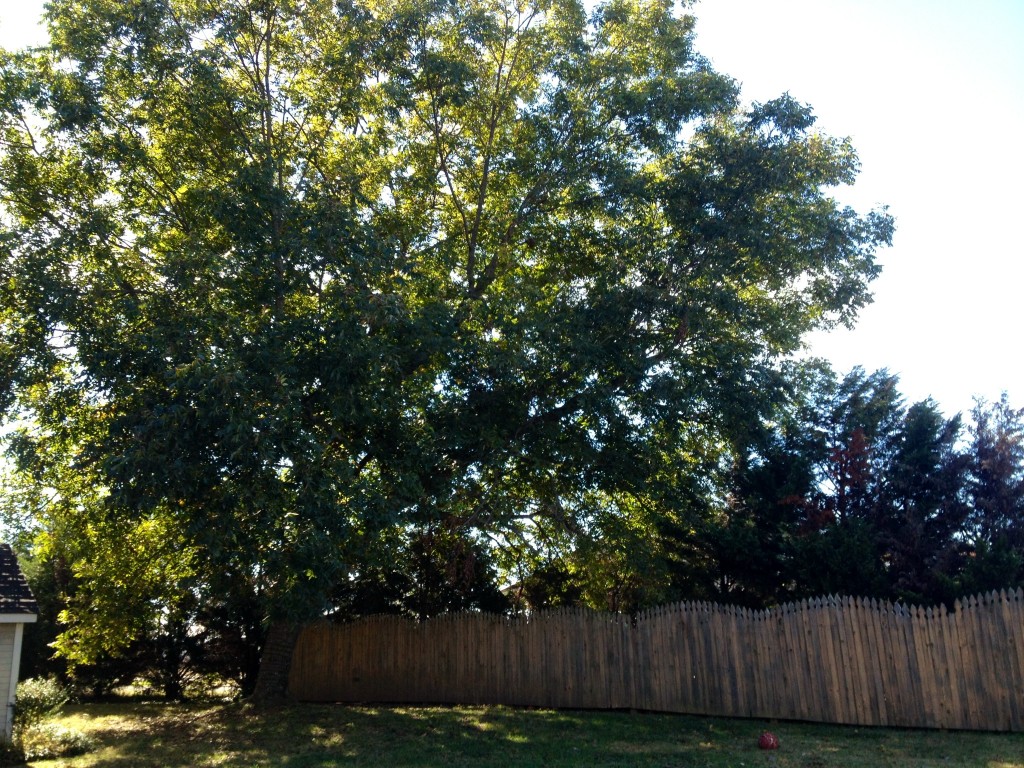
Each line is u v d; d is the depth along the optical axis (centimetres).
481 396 1523
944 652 1298
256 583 1535
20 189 1483
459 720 1545
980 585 1433
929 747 1175
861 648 1365
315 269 1371
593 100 1727
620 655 1614
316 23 1628
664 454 1725
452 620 1836
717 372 1519
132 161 1490
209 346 1236
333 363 1249
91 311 1316
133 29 1463
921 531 1605
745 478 1916
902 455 1762
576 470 1664
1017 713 1230
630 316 1499
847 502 1783
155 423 1135
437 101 1645
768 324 1662
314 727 1527
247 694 2142
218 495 1178
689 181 1587
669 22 1800
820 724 1378
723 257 1562
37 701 1419
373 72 1636
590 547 1830
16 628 1379
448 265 1698
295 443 1190
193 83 1502
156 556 1684
